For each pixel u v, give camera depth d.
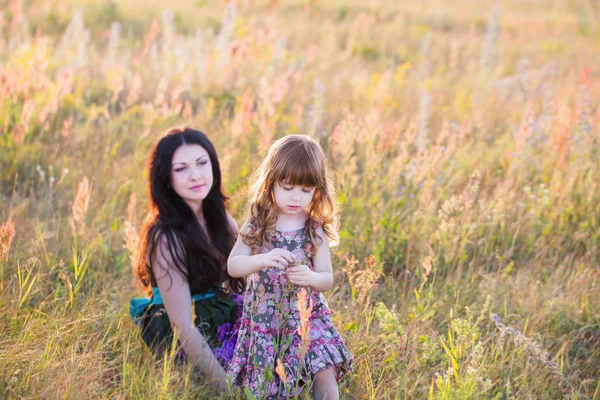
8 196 5.21
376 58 11.41
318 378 3.11
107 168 5.52
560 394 3.41
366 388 3.28
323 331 3.16
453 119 7.51
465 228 4.63
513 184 5.58
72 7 11.45
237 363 3.21
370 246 4.50
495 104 7.95
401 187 5.02
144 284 3.67
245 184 4.98
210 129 6.35
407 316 3.84
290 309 3.16
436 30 14.35
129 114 6.47
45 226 4.41
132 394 3.05
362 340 3.50
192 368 3.29
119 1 12.41
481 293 4.16
